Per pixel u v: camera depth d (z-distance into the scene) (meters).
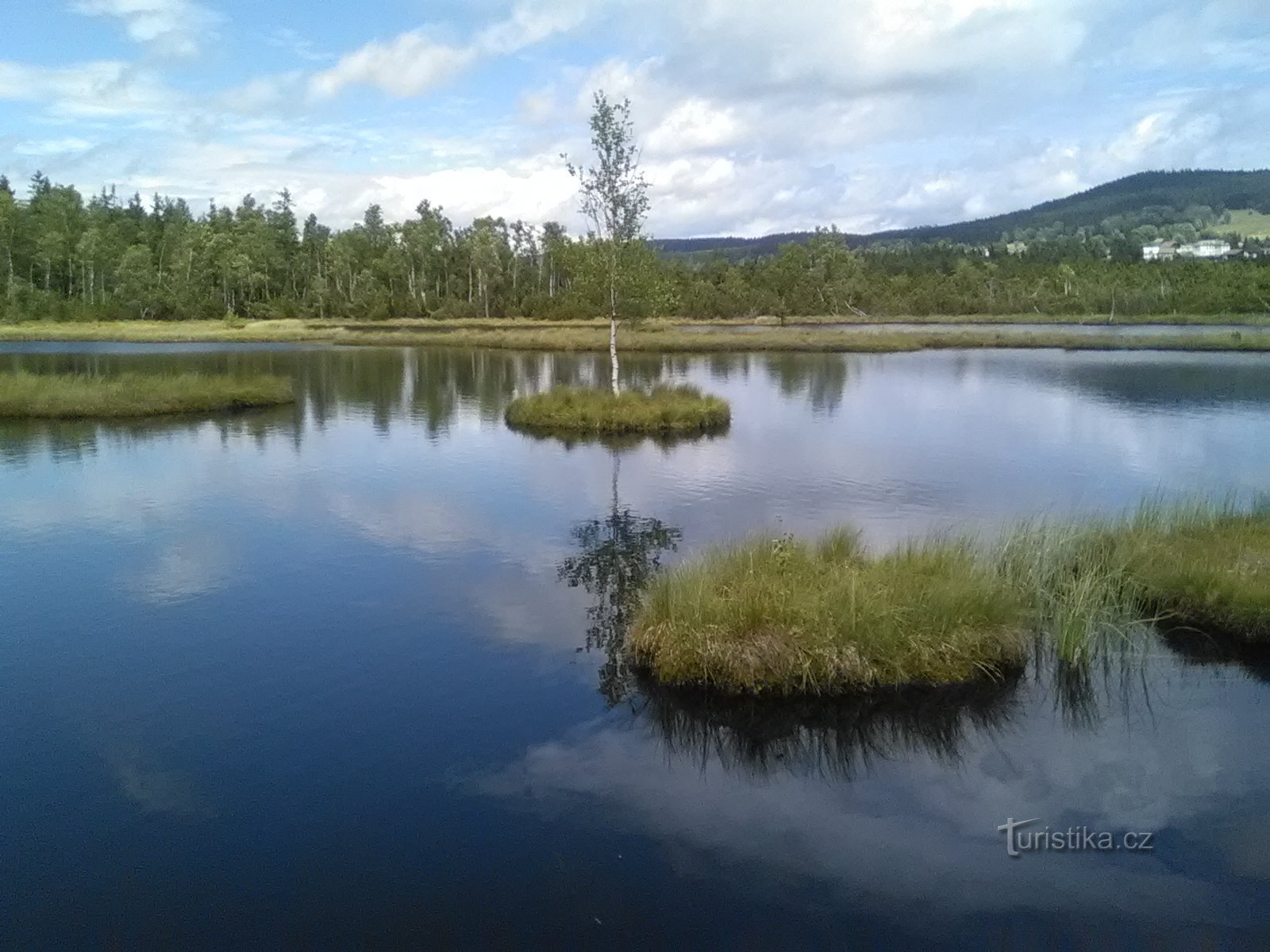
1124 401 33.25
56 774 8.27
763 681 9.48
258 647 11.15
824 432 27.23
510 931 6.25
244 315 93.62
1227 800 7.84
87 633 11.62
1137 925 6.30
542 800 7.88
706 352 57.88
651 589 11.59
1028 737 8.95
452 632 11.60
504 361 52.84
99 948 6.08
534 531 16.36
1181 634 10.97
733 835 7.38
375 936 6.19
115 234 95.19
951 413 30.75
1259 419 28.72
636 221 31.95
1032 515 14.51
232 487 20.12
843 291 94.38
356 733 9.02
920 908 6.50
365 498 19.02
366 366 49.66
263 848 7.19
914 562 11.41
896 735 9.04
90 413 30.53
